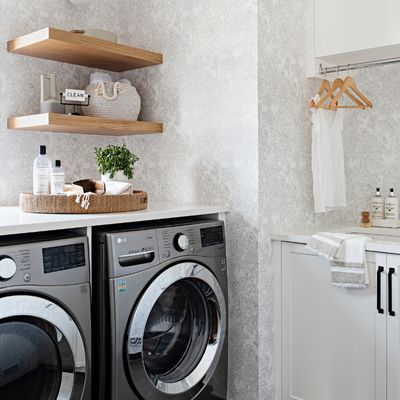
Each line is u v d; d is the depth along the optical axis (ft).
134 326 6.01
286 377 7.80
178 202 8.50
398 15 7.39
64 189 7.14
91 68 8.93
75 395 5.50
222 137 7.81
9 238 5.56
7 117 7.80
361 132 9.48
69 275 5.46
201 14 8.01
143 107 9.01
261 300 7.47
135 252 6.08
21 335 5.09
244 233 7.58
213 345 7.18
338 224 9.18
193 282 6.97
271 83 7.59
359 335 6.96
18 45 7.54
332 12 8.07
